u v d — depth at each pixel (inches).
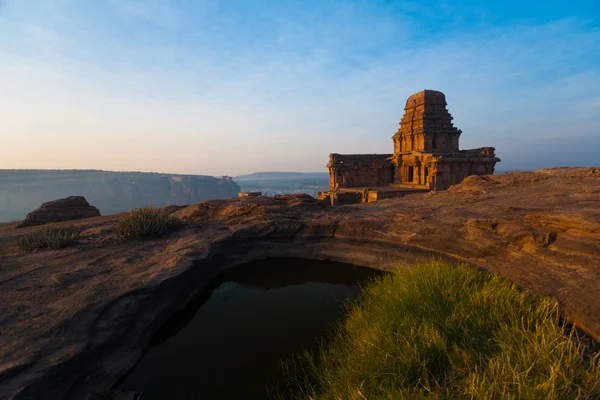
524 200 532.1
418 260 466.6
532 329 225.5
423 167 1425.9
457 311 257.4
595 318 248.2
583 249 315.6
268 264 539.8
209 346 293.7
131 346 272.2
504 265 371.6
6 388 180.9
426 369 190.1
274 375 247.6
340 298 401.7
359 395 178.2
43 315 255.8
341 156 1674.5
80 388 215.2
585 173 622.2
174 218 605.9
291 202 703.1
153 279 347.3
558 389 156.6
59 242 469.1
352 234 563.2
